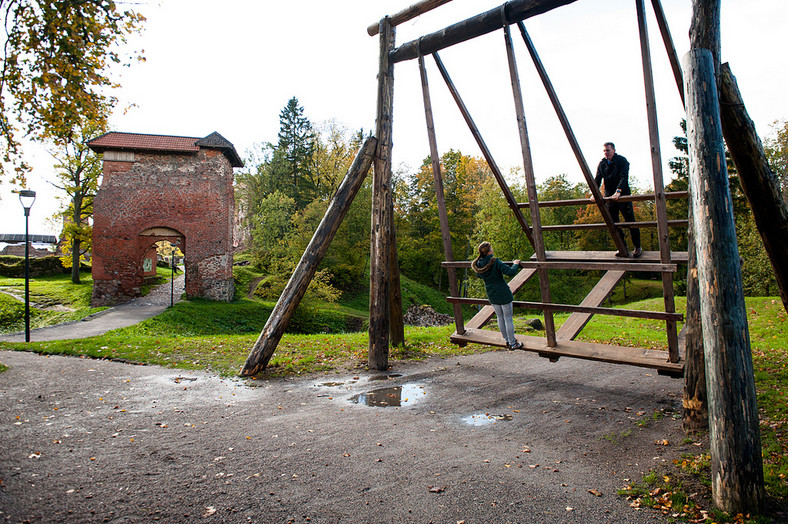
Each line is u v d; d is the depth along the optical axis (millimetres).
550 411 6828
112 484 4188
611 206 7906
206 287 34156
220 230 34375
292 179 70125
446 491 4242
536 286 39500
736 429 3971
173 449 5062
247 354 10773
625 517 3854
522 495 4195
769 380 8141
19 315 30625
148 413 6324
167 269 56625
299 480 4391
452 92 7711
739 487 3904
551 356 7316
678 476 4594
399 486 4316
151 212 33312
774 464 4695
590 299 8039
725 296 4156
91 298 34750
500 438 5688
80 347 11414
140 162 33281
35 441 5129
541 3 6613
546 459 5051
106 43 12602
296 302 9258
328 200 48062
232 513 3768
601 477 4609
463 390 7969
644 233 46188
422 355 11133
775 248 6449
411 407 6918
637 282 51844
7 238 50250
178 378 8398
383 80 9594
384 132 9727
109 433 5488
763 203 6156
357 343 12547
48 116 12500
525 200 41219
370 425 6031
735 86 5641
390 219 10773
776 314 17016
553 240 41562
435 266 58250
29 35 11805
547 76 6496
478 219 43188
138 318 26234
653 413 6734
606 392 7938
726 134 5824
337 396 7469
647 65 5723
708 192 4344
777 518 3805
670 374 6293
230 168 37188
